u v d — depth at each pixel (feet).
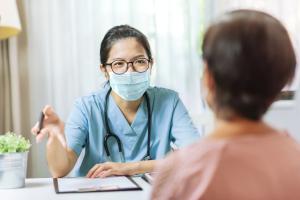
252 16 2.15
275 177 1.95
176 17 8.13
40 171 7.91
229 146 2.04
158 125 5.26
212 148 2.06
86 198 3.42
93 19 8.02
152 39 8.09
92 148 5.09
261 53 2.03
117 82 5.01
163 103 5.34
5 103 7.72
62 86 8.00
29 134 7.93
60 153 4.51
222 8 7.66
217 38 2.10
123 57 4.98
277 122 4.92
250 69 2.04
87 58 8.04
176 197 2.03
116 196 3.48
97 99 5.26
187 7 8.11
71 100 8.04
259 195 1.91
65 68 8.02
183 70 8.18
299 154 2.06
